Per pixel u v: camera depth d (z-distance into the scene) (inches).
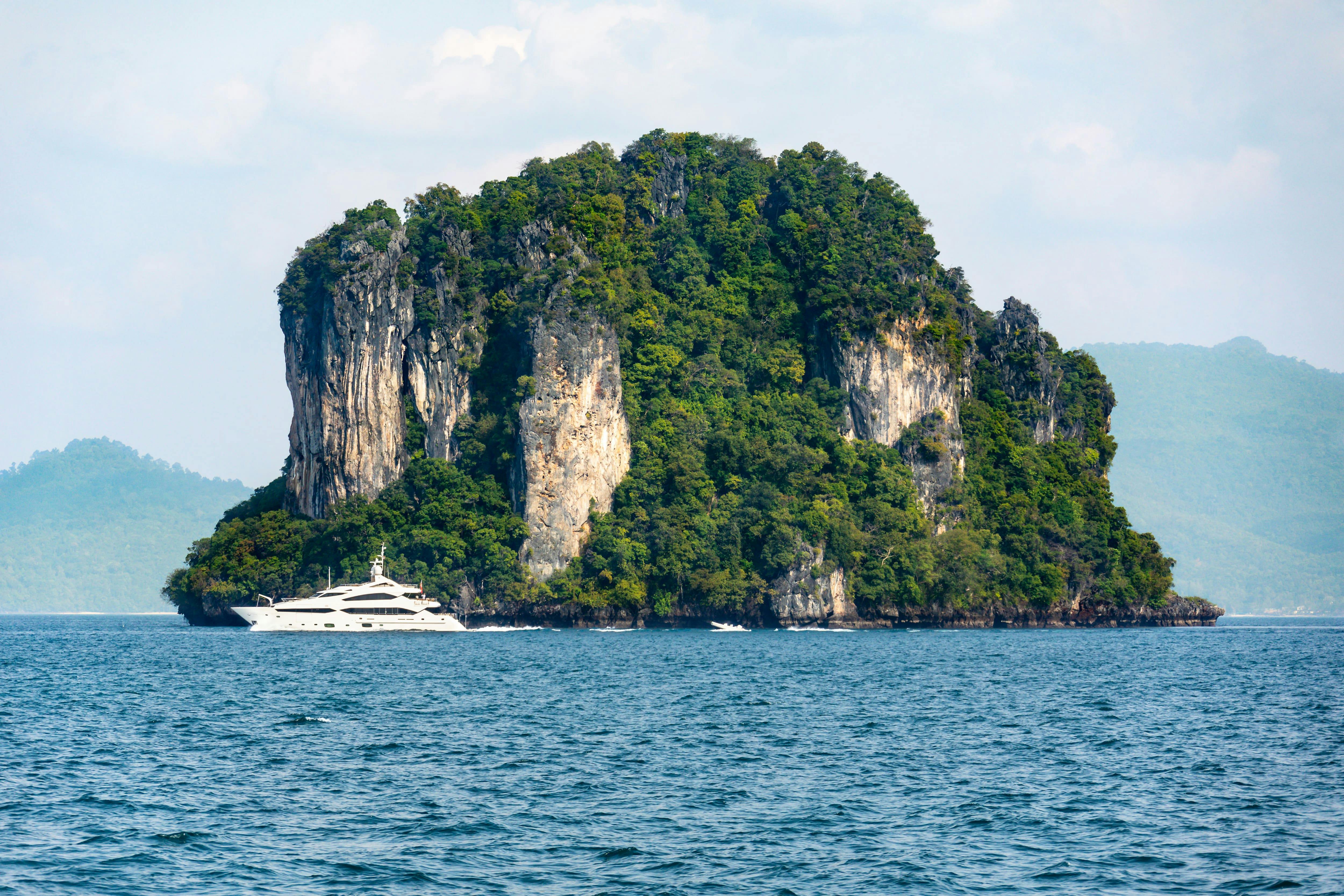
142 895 1801.2
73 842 2064.5
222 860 1972.2
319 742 3088.1
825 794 2470.5
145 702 3986.2
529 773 2669.8
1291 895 1819.6
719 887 1856.5
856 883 1872.5
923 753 2960.1
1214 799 2438.5
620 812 2305.6
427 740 3137.3
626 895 1817.2
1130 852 2039.9
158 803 2351.1
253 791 2469.2
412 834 2132.1
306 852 2016.5
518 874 1909.4
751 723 3508.9
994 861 1987.0
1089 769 2751.0
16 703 3932.1
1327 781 2623.0
